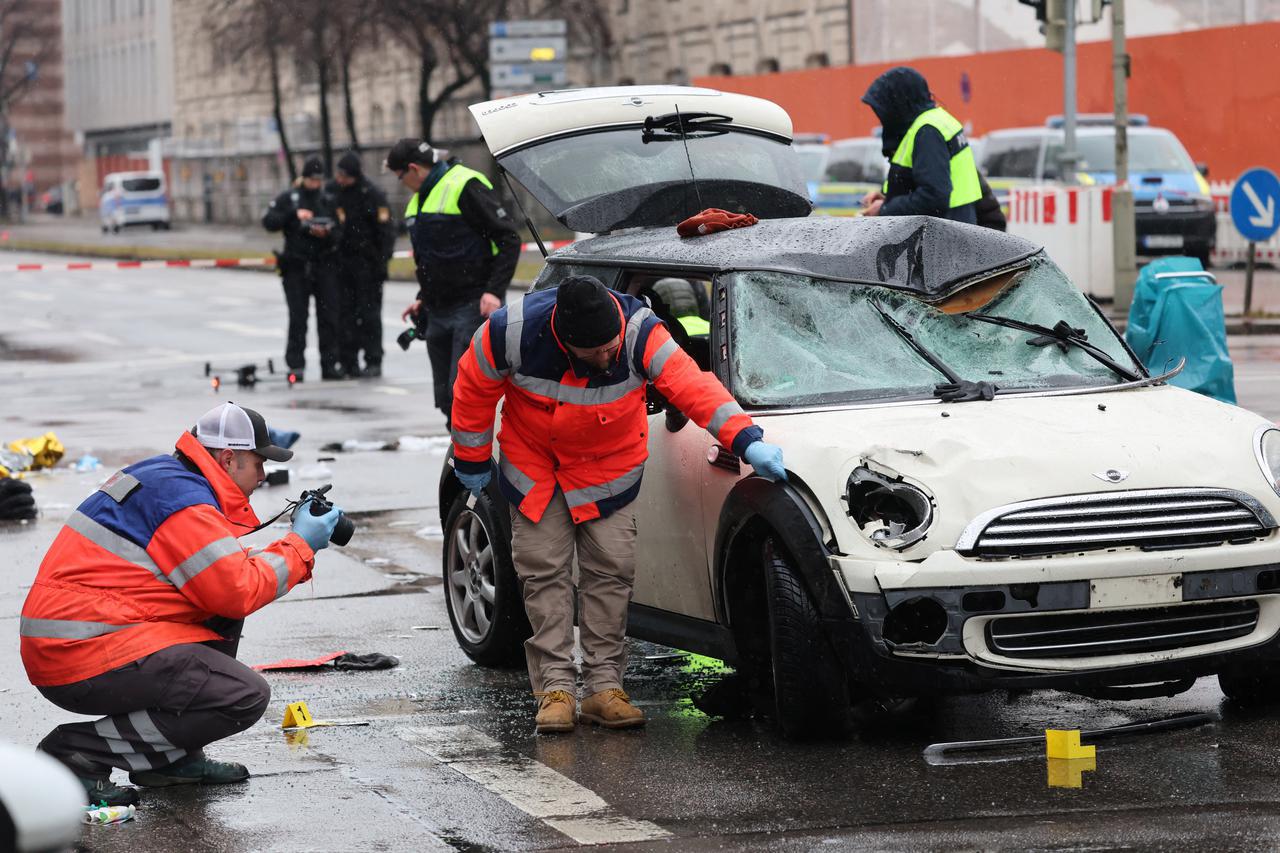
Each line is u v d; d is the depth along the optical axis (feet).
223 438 42.91
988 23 289.12
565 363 46.57
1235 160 231.71
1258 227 147.33
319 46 362.94
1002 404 46.50
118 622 41.60
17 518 84.07
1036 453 42.83
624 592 47.96
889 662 41.81
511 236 81.30
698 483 46.83
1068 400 47.01
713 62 363.15
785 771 42.19
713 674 53.42
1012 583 41.42
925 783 40.75
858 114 295.07
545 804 40.45
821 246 50.16
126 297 267.18
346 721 48.65
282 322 214.90
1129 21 253.65
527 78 191.83
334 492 89.20
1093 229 163.43
